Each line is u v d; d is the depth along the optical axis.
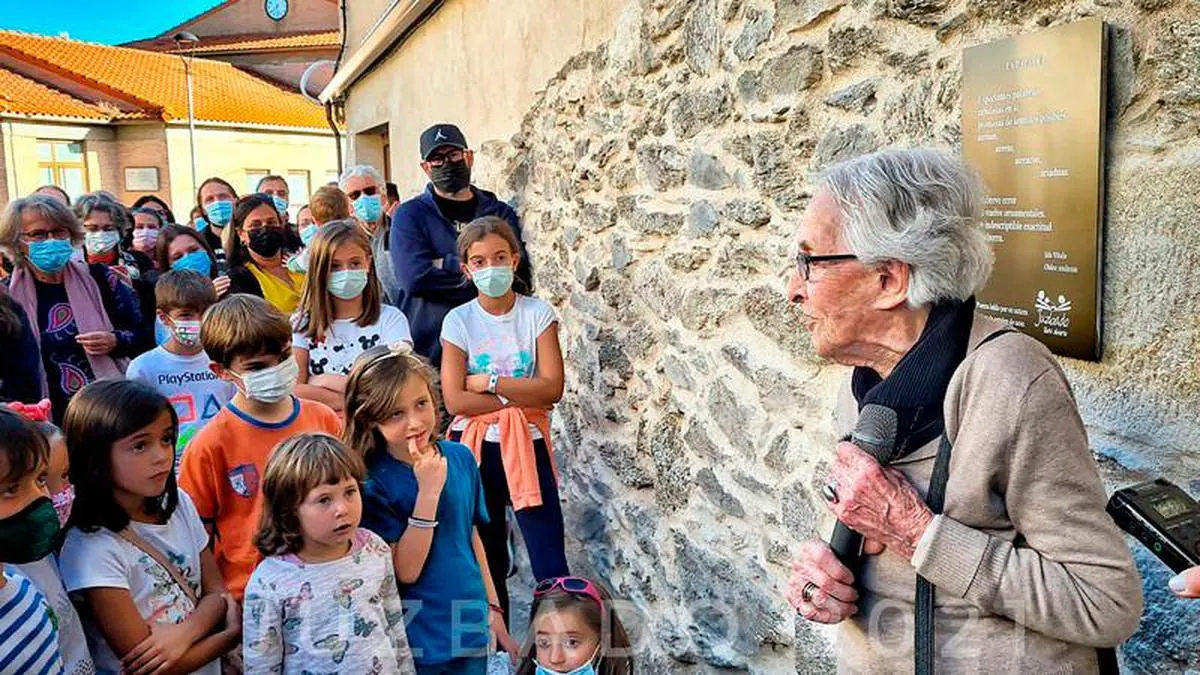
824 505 2.02
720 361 2.46
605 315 3.29
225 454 2.10
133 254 4.75
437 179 3.53
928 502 1.09
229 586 2.04
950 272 1.07
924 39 1.72
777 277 2.18
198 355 2.73
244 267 3.81
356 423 2.03
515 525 3.52
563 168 3.71
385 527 1.99
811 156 2.05
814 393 2.06
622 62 3.04
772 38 2.16
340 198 4.37
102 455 1.66
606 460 3.31
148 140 22.34
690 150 2.60
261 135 23.77
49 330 3.08
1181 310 1.25
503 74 4.52
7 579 1.42
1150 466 1.31
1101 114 1.32
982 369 1.04
